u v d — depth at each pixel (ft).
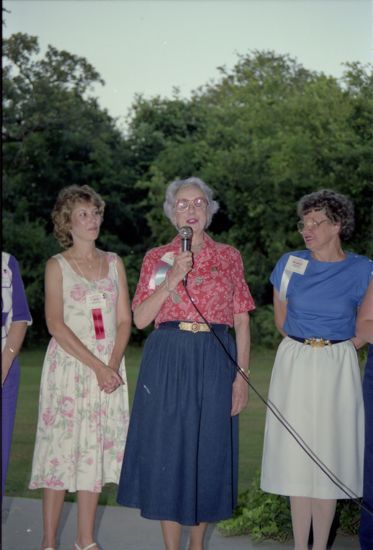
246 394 12.98
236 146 69.62
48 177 73.72
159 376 12.60
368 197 62.28
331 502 13.24
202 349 12.58
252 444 31.27
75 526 15.96
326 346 13.21
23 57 72.54
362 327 12.59
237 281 13.11
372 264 13.47
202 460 12.57
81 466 13.39
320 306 13.24
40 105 72.59
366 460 12.85
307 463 13.12
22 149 72.79
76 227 13.79
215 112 73.92
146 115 77.30
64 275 13.71
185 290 12.61
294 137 65.57
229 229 70.03
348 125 65.16
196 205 12.80
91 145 74.49
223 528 15.58
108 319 13.78
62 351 13.61
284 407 13.32
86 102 75.05
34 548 14.60
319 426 13.10
